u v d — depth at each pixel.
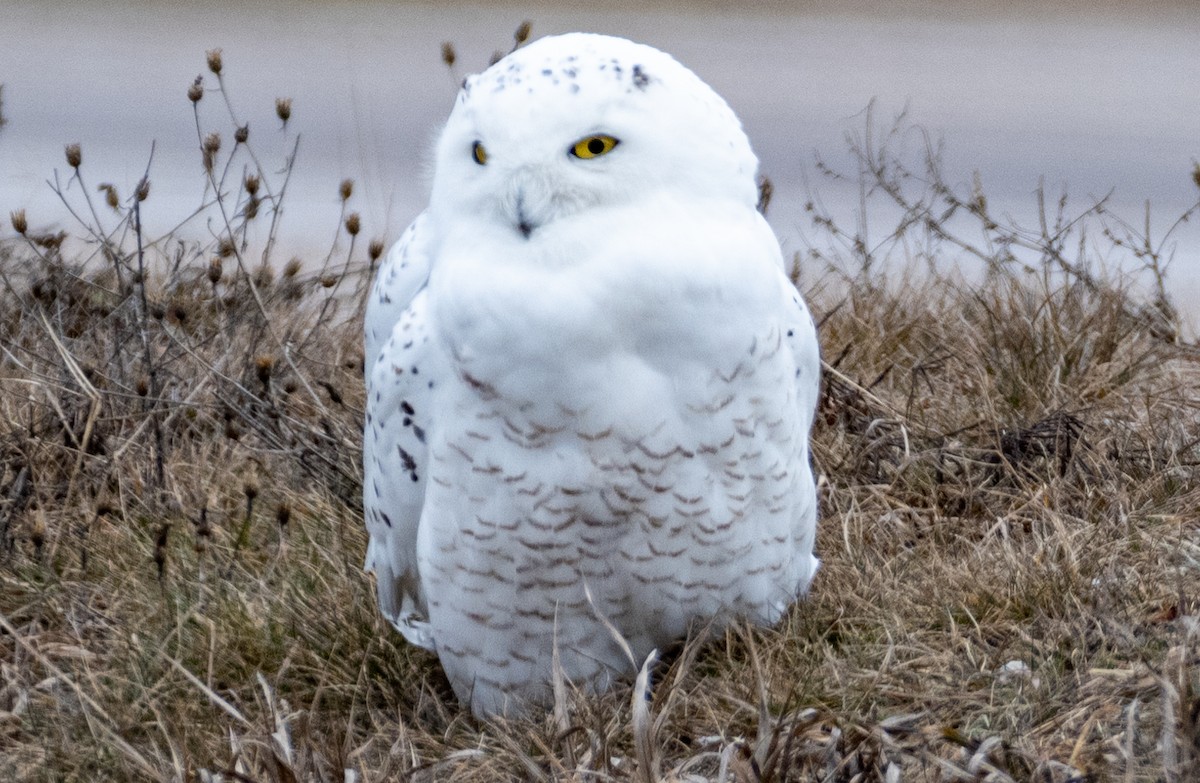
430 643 7.94
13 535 9.21
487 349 6.63
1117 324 11.36
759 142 22.61
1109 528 8.43
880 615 7.87
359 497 9.64
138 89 26.41
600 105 6.39
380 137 23.12
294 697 7.86
